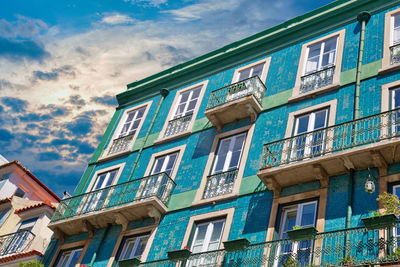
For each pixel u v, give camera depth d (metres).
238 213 15.09
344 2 19.59
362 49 16.81
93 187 20.91
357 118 14.67
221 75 21.36
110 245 17.61
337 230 11.54
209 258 14.18
